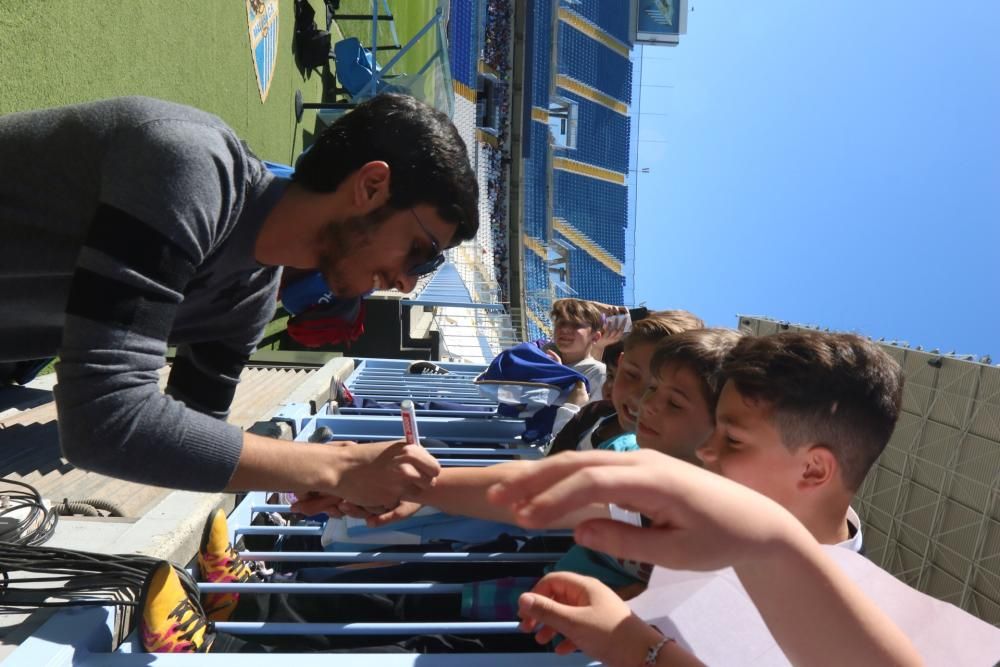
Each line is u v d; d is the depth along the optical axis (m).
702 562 0.76
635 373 2.30
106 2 4.11
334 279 1.41
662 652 1.10
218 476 1.17
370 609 1.96
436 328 10.52
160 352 1.15
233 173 1.25
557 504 0.71
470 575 2.13
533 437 3.33
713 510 0.75
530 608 1.17
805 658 0.91
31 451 2.79
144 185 1.09
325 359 5.60
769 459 1.38
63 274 1.28
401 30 13.40
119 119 1.16
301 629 1.58
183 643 1.46
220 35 5.97
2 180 1.21
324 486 1.28
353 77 8.70
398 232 1.32
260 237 1.34
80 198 1.19
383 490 1.32
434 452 3.03
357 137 1.27
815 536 1.41
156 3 4.79
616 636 1.12
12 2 3.21
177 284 1.14
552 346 4.55
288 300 1.93
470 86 18.25
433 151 1.28
